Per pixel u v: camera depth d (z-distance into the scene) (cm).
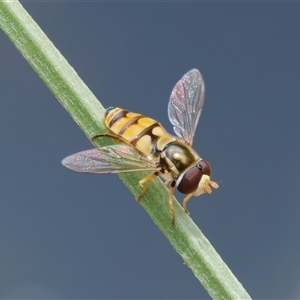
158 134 13
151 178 13
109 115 13
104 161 13
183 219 13
